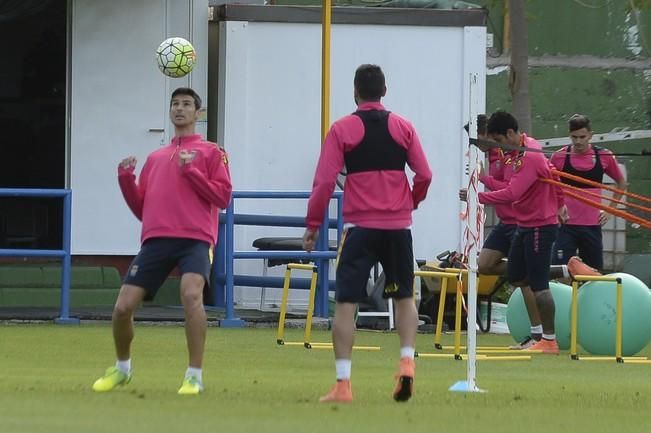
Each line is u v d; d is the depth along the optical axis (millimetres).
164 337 52688
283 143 66438
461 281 49781
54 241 68000
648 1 80500
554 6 95688
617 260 81812
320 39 66625
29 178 68250
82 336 52250
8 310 59500
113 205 64375
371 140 34156
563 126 95562
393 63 67062
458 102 67500
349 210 34281
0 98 67688
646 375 44750
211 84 68312
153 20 64875
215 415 30438
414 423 29984
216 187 34719
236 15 66000
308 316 51250
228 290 58625
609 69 96062
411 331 34281
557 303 53438
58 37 67312
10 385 36594
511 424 30375
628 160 94750
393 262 34406
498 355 50812
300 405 32688
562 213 52531
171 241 34812
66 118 64375
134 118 64688
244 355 47844
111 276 63188
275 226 64188
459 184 67250
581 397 36969
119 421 29141
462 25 67375
